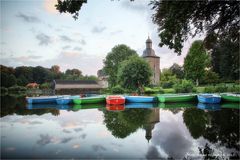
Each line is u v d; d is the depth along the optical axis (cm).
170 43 1016
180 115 1794
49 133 1142
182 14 861
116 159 747
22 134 1122
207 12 893
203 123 1414
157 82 7700
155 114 1878
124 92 4712
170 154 799
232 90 4319
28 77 10050
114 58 7112
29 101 2906
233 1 847
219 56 5616
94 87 7106
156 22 958
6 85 6619
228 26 1010
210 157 766
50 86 7881
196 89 4531
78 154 793
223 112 1909
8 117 1730
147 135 1101
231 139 998
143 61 4947
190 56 5878
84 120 1574
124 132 1173
